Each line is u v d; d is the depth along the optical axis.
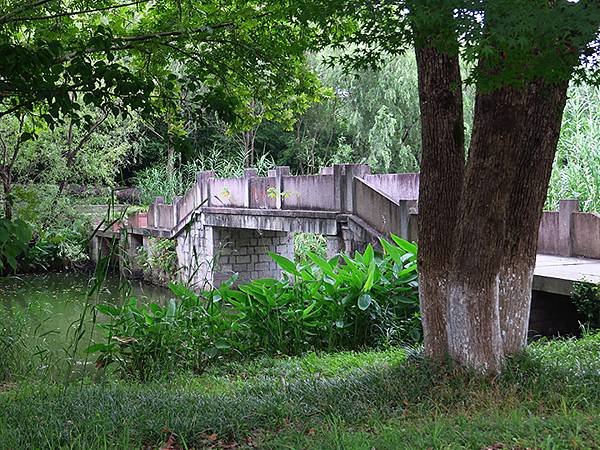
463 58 4.64
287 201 19.20
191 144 8.53
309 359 9.84
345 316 11.13
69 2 9.99
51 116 7.16
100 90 7.23
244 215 21.38
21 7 8.91
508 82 5.20
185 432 5.34
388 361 8.80
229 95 9.55
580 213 14.38
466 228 6.90
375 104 32.06
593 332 10.24
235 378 9.26
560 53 5.02
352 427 5.52
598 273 11.87
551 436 4.70
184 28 9.04
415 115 32.12
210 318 10.34
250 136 35.94
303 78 10.46
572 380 6.71
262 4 9.87
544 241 15.17
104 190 29.41
